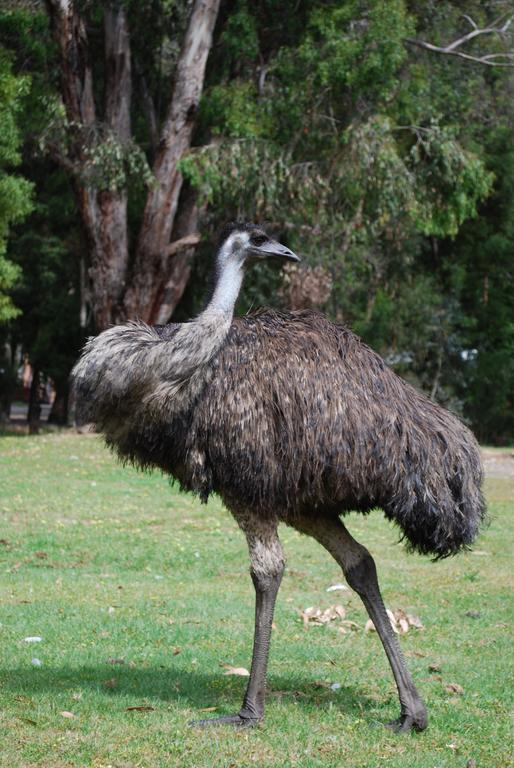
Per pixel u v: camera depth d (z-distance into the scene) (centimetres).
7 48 2792
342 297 3011
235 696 725
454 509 644
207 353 632
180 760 595
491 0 3058
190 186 2892
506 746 637
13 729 643
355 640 901
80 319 3416
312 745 624
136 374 641
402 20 2597
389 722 670
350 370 656
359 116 2684
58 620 954
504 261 3628
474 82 3031
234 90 2678
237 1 2748
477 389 3666
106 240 2852
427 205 2786
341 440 633
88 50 2777
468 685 770
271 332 665
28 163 3167
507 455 2764
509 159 3494
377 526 1568
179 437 650
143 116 3256
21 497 1733
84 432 2797
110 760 594
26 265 3372
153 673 782
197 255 3030
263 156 2620
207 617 975
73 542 1375
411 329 3397
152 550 1329
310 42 2620
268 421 637
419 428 648
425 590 1127
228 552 1330
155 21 2880
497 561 1310
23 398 6022
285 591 1112
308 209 2719
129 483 1931
